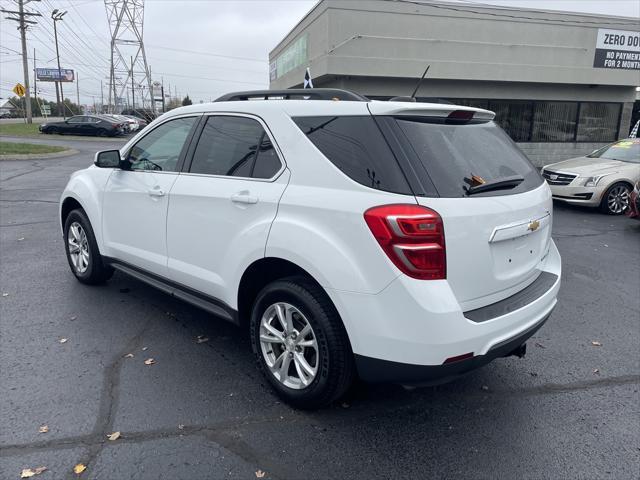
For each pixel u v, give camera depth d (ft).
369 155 9.10
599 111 62.59
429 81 56.59
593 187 33.88
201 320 14.73
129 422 9.85
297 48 65.26
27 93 135.23
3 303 15.53
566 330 14.92
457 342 8.46
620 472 8.87
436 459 9.10
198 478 8.44
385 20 52.75
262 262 10.45
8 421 9.75
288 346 10.33
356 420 10.19
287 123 10.42
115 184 14.79
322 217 9.26
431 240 8.38
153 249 13.50
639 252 24.14
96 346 12.92
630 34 59.36
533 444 9.60
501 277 9.60
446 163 9.21
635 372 12.46
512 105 60.13
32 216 28.76
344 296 8.89
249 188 10.70
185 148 12.83
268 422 10.00
